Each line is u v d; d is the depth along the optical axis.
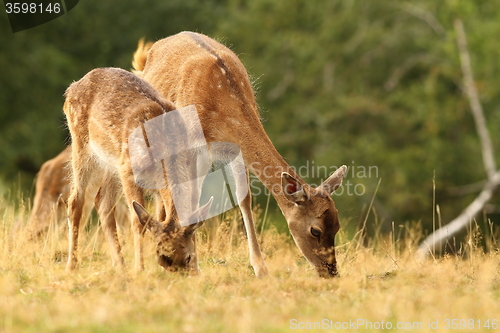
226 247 22.14
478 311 14.45
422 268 19.33
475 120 55.31
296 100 57.00
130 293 15.57
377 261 21.23
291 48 58.34
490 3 54.84
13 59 49.31
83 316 13.59
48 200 26.59
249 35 59.69
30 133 49.06
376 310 14.35
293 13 60.56
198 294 15.55
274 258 22.03
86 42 54.72
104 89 20.38
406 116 55.69
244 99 20.95
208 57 21.61
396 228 50.31
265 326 13.30
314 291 16.89
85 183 20.56
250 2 61.94
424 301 15.18
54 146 51.06
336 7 61.53
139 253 18.30
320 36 58.62
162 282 16.50
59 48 53.75
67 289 16.22
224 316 13.87
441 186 52.91
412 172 52.59
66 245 22.39
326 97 56.28
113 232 20.05
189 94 20.97
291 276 18.11
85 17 53.72
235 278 18.20
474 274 18.78
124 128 19.33
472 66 53.25
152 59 23.56
